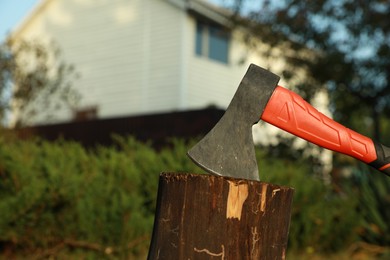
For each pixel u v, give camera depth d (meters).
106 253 7.44
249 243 2.92
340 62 12.80
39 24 23.50
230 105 2.93
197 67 19.83
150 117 12.70
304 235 9.40
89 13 22.00
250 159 2.91
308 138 2.99
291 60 13.32
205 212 2.89
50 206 7.11
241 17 13.50
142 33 20.50
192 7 18.97
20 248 7.24
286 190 3.01
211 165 2.88
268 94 2.94
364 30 12.80
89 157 8.52
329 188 10.73
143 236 7.61
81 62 22.03
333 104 13.34
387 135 13.52
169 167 8.45
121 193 7.67
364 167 10.70
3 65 16.55
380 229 10.09
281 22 13.00
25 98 16.72
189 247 2.89
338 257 9.55
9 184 7.28
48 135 14.53
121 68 20.94
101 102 21.34
